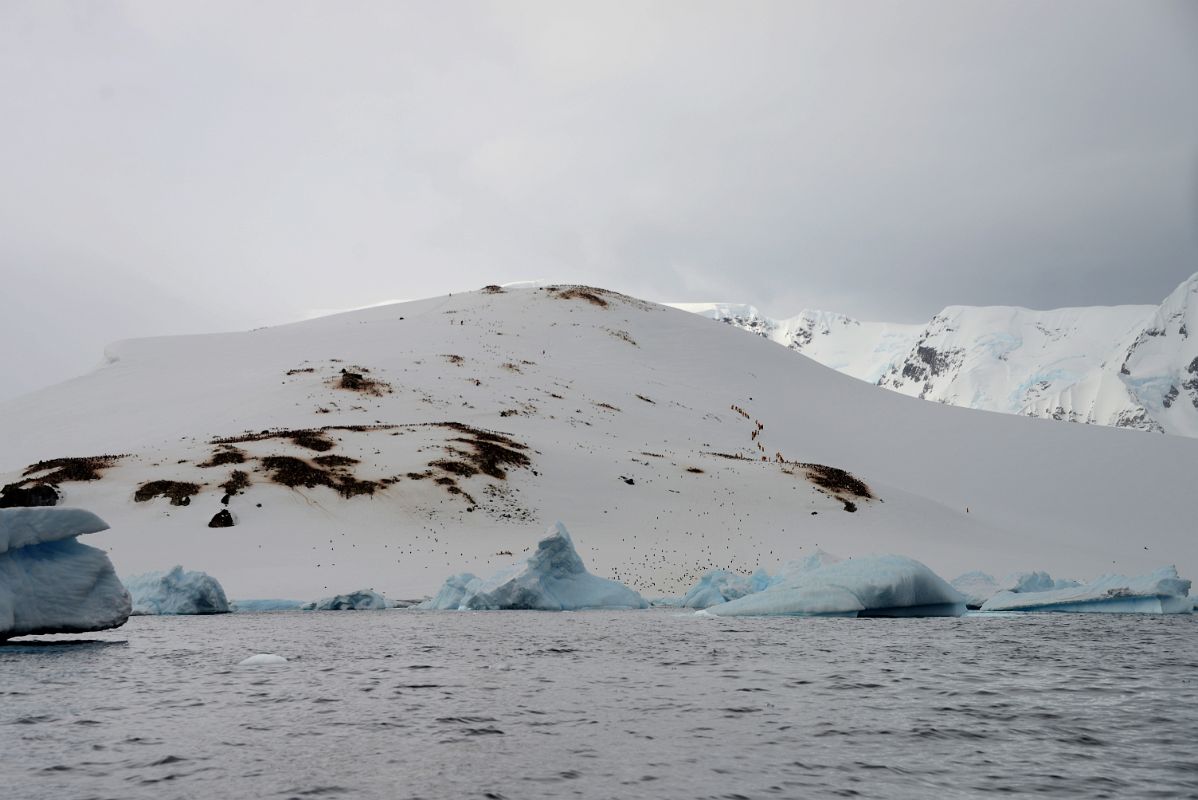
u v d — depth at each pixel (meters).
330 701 16.98
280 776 11.58
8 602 24.28
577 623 35.25
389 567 53.84
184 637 29.52
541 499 68.50
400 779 11.43
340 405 86.25
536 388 100.75
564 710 15.99
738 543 63.78
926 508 79.25
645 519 67.19
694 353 130.25
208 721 15.03
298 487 64.12
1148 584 40.44
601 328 131.75
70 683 19.20
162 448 72.19
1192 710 15.88
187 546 54.97
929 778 11.44
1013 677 19.80
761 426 105.75
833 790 10.91
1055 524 85.75
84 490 62.19
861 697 17.23
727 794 10.76
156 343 118.38
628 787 11.05
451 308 136.12
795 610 36.75
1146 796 10.62
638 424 96.19
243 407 86.12
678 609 45.62
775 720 15.05
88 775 11.64
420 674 20.48
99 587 26.80
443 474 68.31
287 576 50.97
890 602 36.56
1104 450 103.56
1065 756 12.54
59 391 99.81
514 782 11.28
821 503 74.44
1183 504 91.25
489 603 44.34
